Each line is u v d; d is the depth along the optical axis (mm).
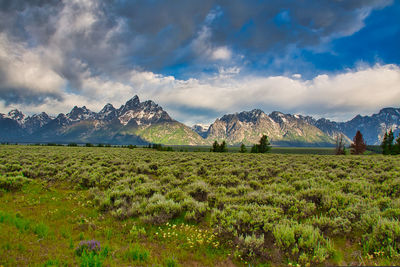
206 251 5676
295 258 5191
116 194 9984
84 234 6633
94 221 7738
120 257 5184
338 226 6438
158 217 7590
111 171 18406
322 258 4887
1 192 10742
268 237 6188
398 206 7375
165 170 18281
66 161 23141
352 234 6273
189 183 13211
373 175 14328
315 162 25422
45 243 5699
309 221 6902
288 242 5410
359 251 5375
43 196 11016
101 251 5270
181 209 8320
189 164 23203
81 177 14062
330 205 8188
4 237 5582
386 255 5109
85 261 4590
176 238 6445
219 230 6332
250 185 12883
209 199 9820
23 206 9227
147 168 19438
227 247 5879
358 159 29531
